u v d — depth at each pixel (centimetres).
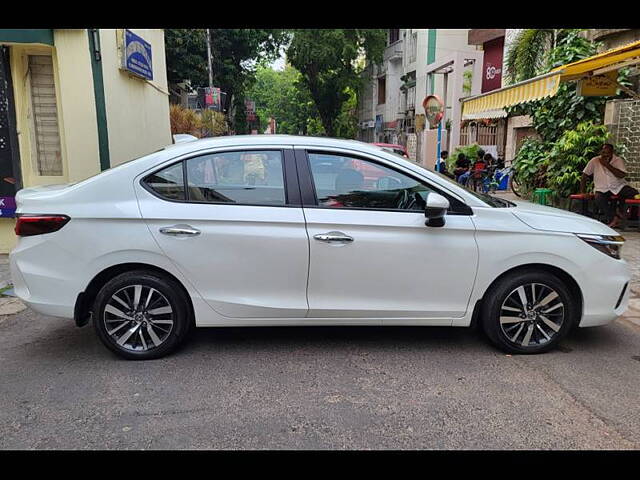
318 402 325
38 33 655
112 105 772
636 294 555
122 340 383
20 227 370
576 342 423
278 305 379
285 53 3453
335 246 374
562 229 387
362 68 3950
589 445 281
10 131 690
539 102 1089
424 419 306
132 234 368
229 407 319
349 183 386
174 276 374
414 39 3116
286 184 381
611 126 989
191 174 380
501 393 337
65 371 370
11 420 305
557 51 1021
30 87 709
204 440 285
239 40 2531
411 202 387
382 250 375
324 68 3506
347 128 4475
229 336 435
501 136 1758
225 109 2664
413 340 427
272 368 373
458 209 384
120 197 373
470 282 384
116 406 320
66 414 311
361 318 387
